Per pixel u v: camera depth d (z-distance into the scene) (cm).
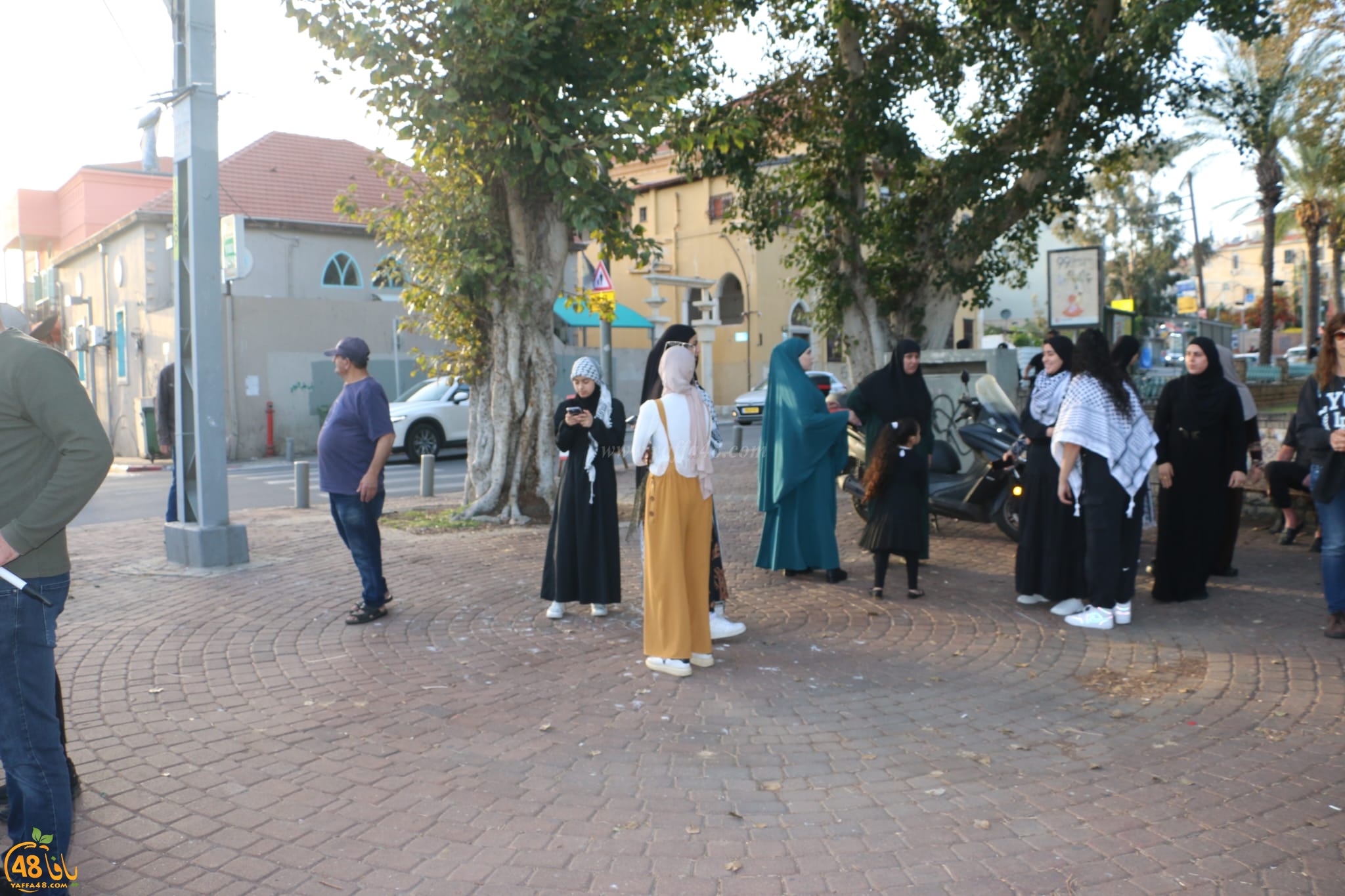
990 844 349
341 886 322
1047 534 669
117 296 2700
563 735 454
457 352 1119
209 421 841
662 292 3678
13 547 277
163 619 667
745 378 3509
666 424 543
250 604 709
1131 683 528
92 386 2919
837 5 1174
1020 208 1291
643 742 445
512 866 334
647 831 359
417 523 1077
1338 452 582
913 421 699
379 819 370
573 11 948
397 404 2016
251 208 2673
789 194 1379
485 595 738
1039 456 676
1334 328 591
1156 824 364
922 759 427
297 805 382
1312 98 1778
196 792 395
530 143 927
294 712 486
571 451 654
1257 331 5534
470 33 868
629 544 962
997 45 1261
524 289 1054
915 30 1257
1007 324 4822
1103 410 626
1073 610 663
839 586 765
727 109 1305
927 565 847
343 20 905
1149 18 1023
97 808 380
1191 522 687
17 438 292
